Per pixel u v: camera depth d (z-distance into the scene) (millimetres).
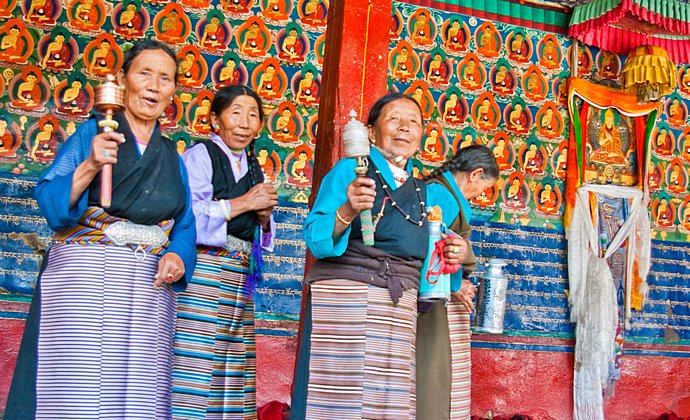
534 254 7293
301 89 6664
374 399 3293
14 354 5645
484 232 7176
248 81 6547
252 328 4258
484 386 6949
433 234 3631
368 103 4508
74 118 5996
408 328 3430
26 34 5965
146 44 3465
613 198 7520
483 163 4504
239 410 4102
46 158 5902
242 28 6570
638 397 7383
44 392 3080
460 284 4012
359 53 4531
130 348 3215
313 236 3332
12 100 5879
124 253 3258
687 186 7883
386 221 3432
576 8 7145
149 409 3244
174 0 6391
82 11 6121
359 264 3389
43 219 5840
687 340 7645
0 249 5711
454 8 7328
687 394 7543
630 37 7359
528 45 7516
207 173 4148
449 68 7250
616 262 7457
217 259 4059
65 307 3139
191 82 6379
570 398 7195
